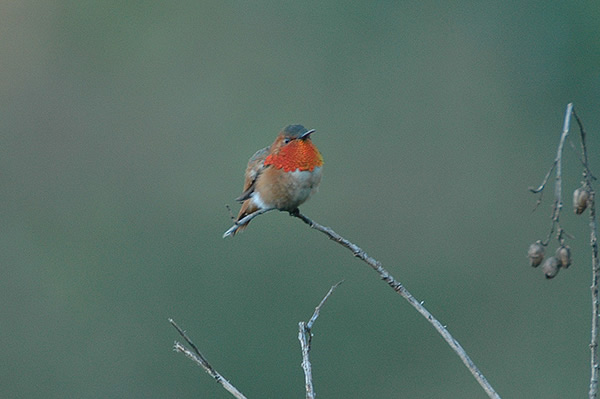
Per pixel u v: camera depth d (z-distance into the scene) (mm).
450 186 20609
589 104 21688
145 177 20812
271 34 22344
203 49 22406
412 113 21703
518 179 20844
